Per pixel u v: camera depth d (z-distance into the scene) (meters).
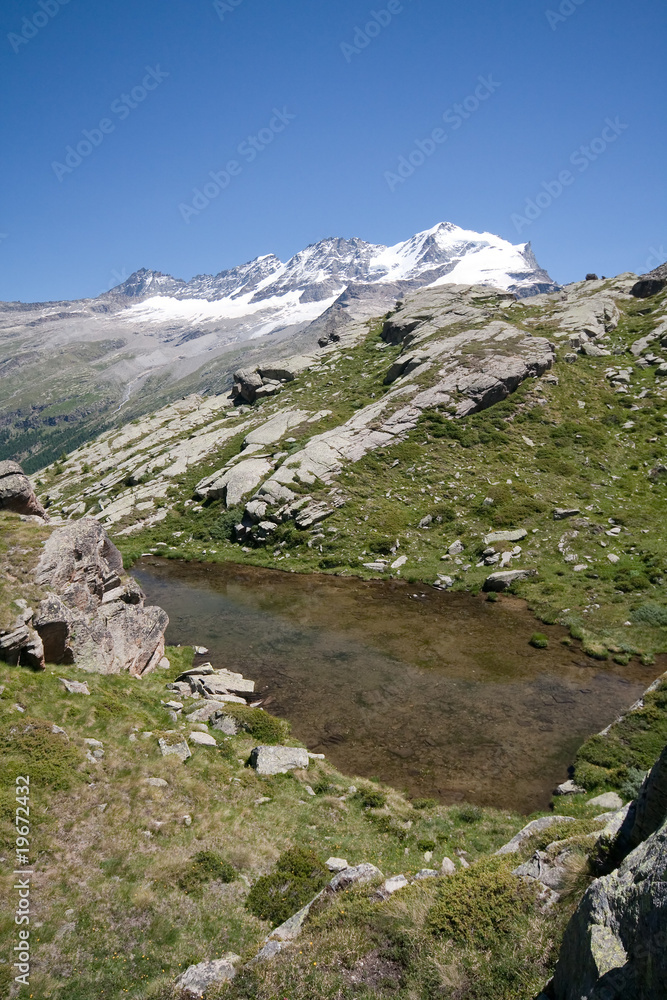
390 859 16.69
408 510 53.78
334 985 10.98
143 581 48.72
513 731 24.45
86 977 11.86
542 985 9.73
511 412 65.06
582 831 13.99
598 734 22.83
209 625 38.28
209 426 87.50
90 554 30.19
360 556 48.81
